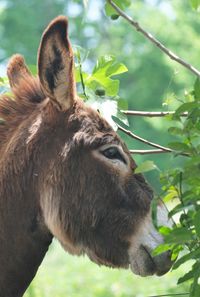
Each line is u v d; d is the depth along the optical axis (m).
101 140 12.44
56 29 12.16
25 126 12.63
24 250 12.52
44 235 12.56
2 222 12.48
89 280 27.58
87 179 12.40
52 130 12.52
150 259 12.34
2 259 12.47
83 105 12.66
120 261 12.49
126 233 12.40
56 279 27.89
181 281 11.90
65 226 12.43
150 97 64.31
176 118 12.01
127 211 12.40
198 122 11.89
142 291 24.33
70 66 12.36
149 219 12.38
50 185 12.41
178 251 12.19
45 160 12.46
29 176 12.46
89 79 13.21
